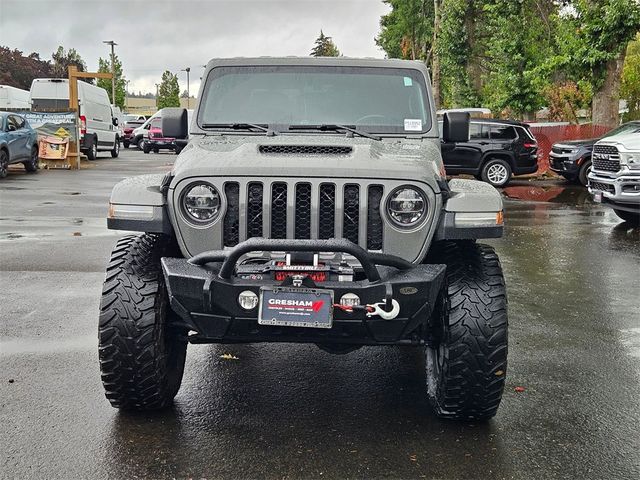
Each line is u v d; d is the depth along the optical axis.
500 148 20.47
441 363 4.39
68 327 6.49
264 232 4.15
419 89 5.57
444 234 4.23
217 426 4.45
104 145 31.97
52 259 9.52
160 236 4.71
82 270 8.89
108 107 32.81
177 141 5.95
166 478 3.78
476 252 4.60
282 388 5.16
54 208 14.66
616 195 12.98
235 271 4.02
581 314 7.27
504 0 27.16
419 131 5.40
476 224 4.24
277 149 4.59
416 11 43.94
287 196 4.14
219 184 4.19
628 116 41.34
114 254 4.54
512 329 6.72
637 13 21.30
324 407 4.80
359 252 3.84
